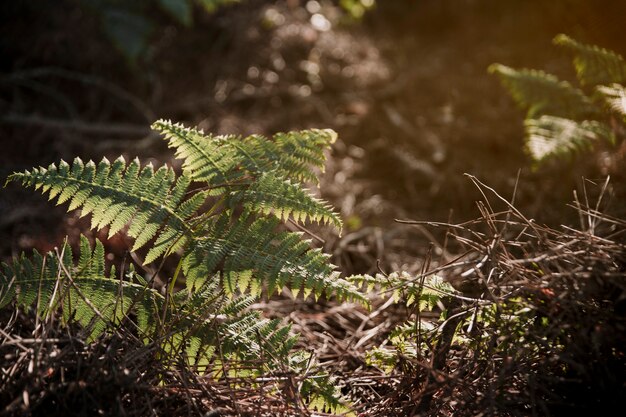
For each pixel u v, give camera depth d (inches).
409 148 78.7
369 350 51.3
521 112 80.4
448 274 53.2
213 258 45.1
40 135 73.9
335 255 63.5
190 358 45.8
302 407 44.5
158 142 76.6
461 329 46.7
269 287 44.4
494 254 47.2
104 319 44.5
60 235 62.2
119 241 61.6
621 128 65.9
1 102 77.4
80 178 45.5
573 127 61.8
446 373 45.3
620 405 42.4
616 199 58.8
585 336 42.9
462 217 67.5
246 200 45.7
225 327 46.2
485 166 72.8
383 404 46.0
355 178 75.2
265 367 45.5
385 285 46.6
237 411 43.2
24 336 47.9
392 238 65.7
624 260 44.8
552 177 68.2
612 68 63.7
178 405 43.9
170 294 46.8
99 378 42.6
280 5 104.0
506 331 44.3
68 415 41.6
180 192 46.2
